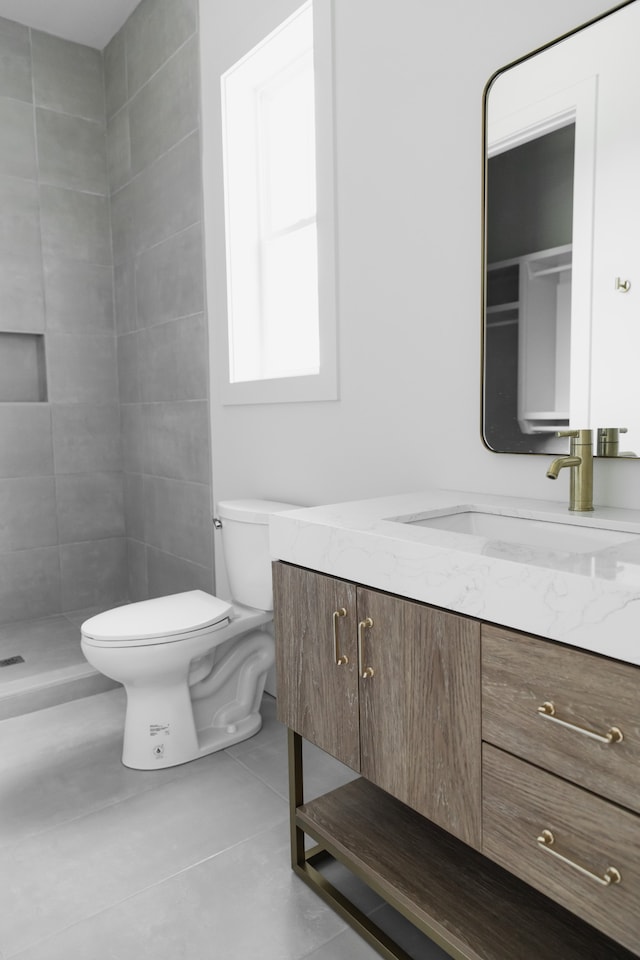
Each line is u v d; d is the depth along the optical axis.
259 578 2.21
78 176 3.40
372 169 1.91
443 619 1.14
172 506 3.14
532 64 1.47
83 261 3.44
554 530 1.36
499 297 1.58
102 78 3.45
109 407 3.58
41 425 3.39
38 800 1.93
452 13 1.65
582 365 1.43
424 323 1.80
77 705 2.59
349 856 1.44
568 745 0.97
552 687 0.98
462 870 1.39
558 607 0.95
